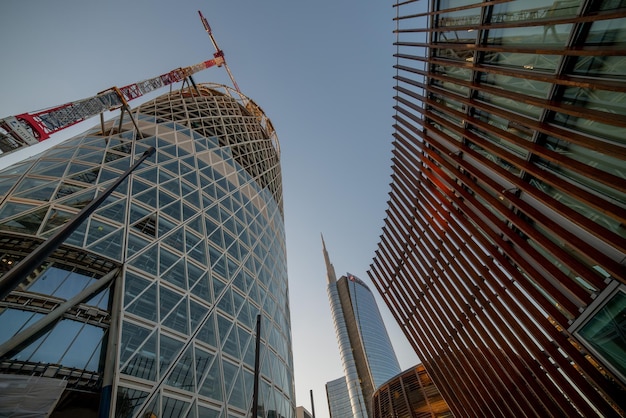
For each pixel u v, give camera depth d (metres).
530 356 19.33
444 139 22.47
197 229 31.88
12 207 20.83
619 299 11.59
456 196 23.27
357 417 156.50
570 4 10.87
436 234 27.86
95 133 36.44
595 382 14.09
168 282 23.89
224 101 69.94
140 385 16.92
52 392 12.94
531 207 15.45
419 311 31.80
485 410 24.28
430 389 57.31
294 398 32.59
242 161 54.06
